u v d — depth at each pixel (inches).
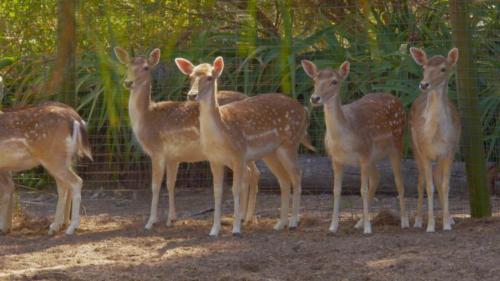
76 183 446.0
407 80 538.3
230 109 434.9
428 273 326.0
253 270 342.3
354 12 396.8
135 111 459.2
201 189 582.2
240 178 427.5
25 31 450.0
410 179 541.0
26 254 384.5
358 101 450.9
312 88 559.5
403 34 534.6
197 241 410.3
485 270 327.0
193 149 459.8
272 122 443.8
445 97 414.9
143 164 557.3
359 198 543.5
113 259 370.6
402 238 398.3
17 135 440.1
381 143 438.0
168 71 550.3
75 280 327.0
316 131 561.0
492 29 556.4
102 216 502.0
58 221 447.8
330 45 502.9
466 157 458.9
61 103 463.2
